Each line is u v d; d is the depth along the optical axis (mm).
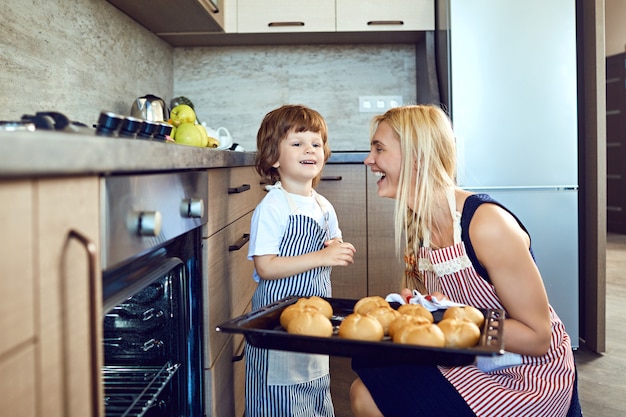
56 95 1790
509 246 1107
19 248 502
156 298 1113
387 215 2705
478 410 1059
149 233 798
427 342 867
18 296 500
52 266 561
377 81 3133
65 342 585
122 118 850
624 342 2703
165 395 1118
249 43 3068
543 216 2529
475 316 1002
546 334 1097
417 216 1267
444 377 1110
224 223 1405
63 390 581
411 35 2920
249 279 1846
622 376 2250
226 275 1432
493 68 2520
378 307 1072
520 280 1102
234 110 3133
